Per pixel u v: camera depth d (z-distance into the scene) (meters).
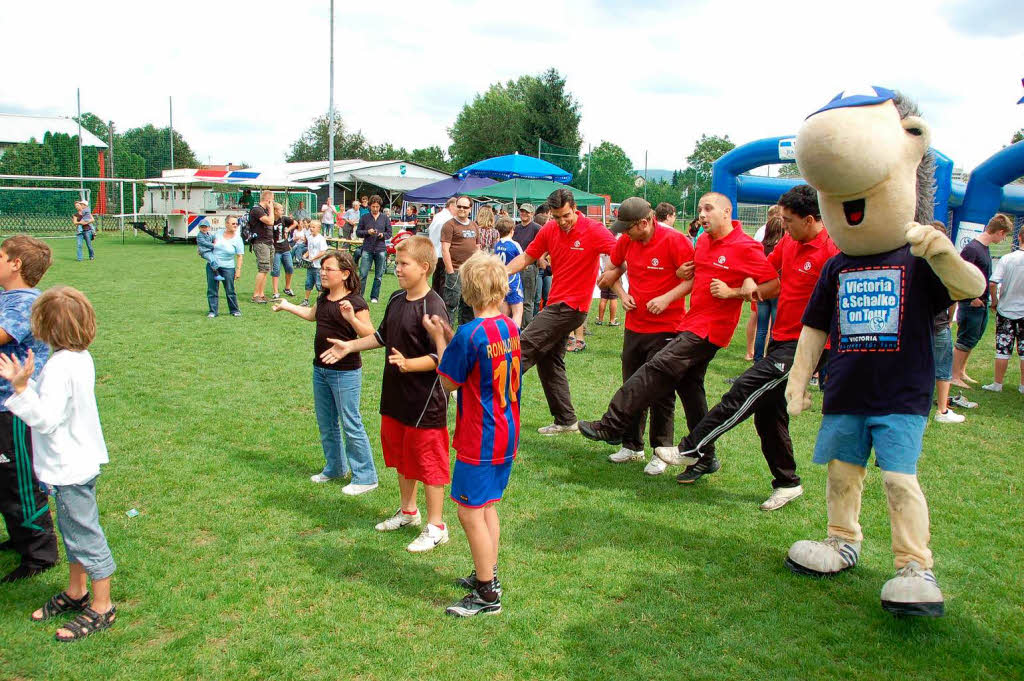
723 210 4.84
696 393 5.36
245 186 28.03
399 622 3.47
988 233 8.10
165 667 3.11
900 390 3.56
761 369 4.65
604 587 3.83
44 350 3.75
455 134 59.97
